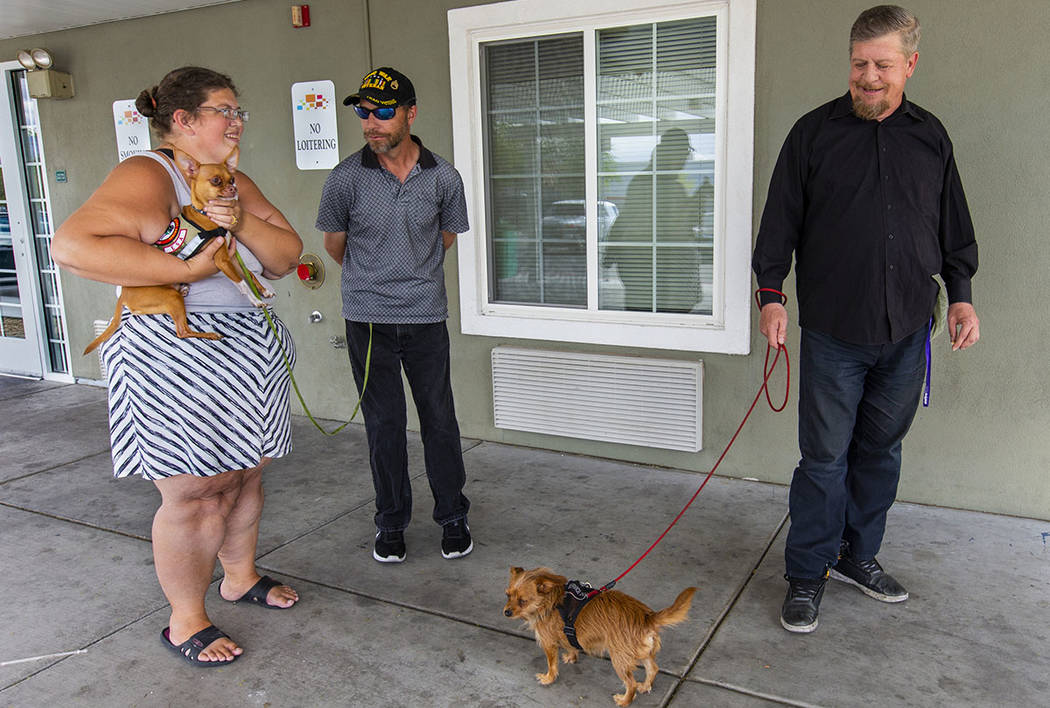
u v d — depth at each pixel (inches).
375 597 111.6
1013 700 85.0
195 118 82.7
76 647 101.1
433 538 129.9
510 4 152.6
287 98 183.2
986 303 126.2
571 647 90.7
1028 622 99.6
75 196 224.8
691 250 151.6
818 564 100.2
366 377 116.6
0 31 214.2
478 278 169.2
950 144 94.3
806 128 96.5
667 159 149.9
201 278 82.0
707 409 150.9
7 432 194.9
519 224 167.2
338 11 172.1
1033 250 121.9
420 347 117.3
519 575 90.0
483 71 162.6
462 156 163.8
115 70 206.8
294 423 195.2
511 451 169.5
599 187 157.1
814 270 97.1
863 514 105.7
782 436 145.1
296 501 147.1
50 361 247.8
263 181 191.6
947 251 98.0
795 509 101.4
